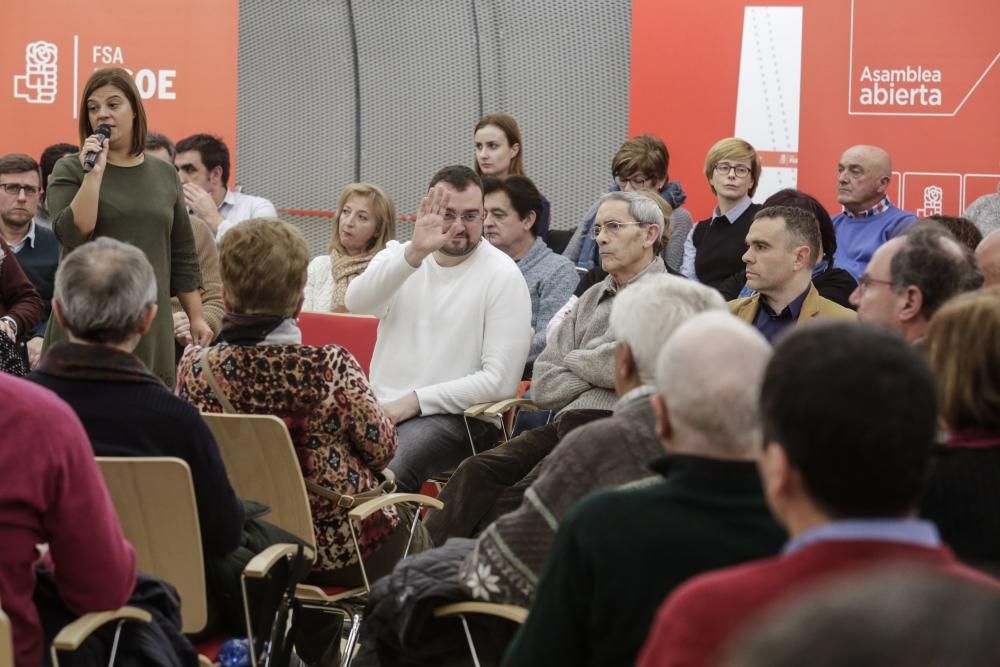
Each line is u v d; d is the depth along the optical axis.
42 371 3.36
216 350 4.00
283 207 9.34
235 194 8.60
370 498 4.11
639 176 7.41
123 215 5.44
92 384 3.32
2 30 8.80
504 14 8.97
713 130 8.31
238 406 3.96
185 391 4.04
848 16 8.12
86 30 8.80
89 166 5.23
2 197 7.07
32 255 7.20
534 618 2.23
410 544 4.44
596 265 7.57
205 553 3.52
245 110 9.35
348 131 9.23
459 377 5.74
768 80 8.23
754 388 2.16
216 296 6.67
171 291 5.76
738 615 1.57
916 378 1.61
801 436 1.61
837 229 7.55
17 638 2.75
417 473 5.47
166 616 3.13
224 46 8.79
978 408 2.54
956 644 0.54
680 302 2.89
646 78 8.37
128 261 3.37
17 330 5.76
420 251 5.61
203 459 3.35
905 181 8.15
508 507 5.02
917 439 1.59
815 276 5.93
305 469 4.02
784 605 0.56
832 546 1.55
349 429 4.04
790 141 8.23
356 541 4.00
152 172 5.58
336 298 7.03
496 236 6.67
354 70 9.20
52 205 5.44
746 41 8.23
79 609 2.86
